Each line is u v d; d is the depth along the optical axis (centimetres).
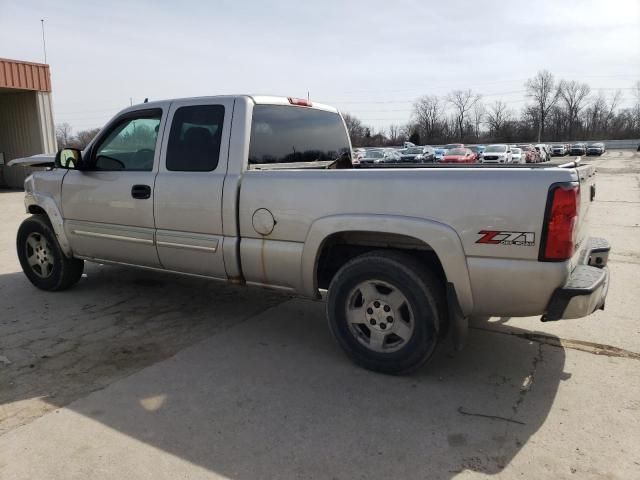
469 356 400
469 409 320
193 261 436
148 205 448
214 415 313
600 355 400
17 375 367
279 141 451
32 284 597
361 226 351
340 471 260
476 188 318
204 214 417
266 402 329
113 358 397
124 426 301
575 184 306
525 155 4312
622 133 10238
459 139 10175
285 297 556
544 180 304
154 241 453
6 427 300
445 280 366
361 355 372
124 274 642
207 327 465
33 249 568
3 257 762
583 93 10119
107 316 492
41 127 1945
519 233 309
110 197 475
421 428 298
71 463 266
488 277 321
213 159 417
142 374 369
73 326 465
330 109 537
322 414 314
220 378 363
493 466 263
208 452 276
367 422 305
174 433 294
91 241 503
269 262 395
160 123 447
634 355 400
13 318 486
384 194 344
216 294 563
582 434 291
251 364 386
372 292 364
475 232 320
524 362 388
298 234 379
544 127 10262
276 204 384
